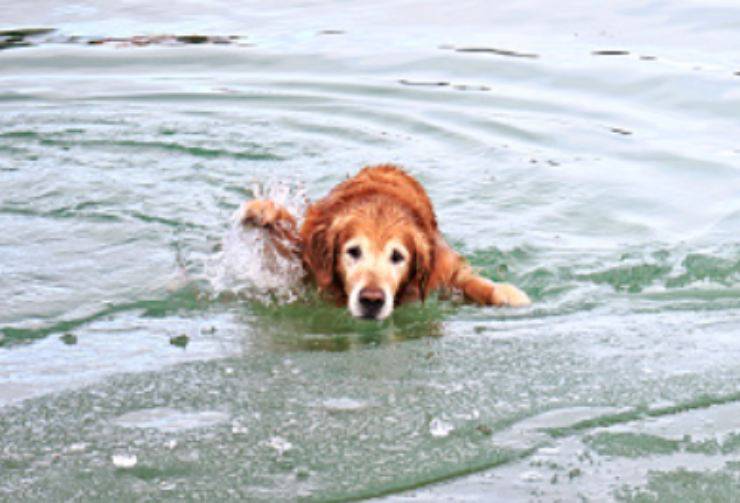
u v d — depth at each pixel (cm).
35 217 452
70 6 670
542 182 473
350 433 371
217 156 491
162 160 488
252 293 422
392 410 377
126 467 362
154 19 637
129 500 356
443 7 646
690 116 509
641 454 365
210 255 437
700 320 407
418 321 412
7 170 479
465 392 382
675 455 364
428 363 393
